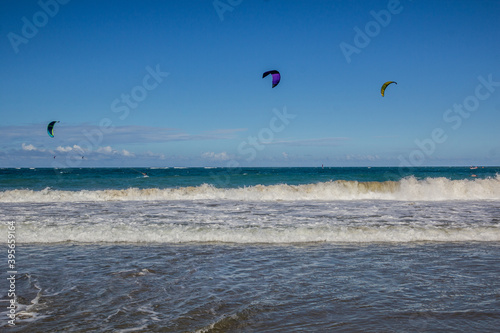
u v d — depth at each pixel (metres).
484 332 4.62
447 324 4.84
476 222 11.88
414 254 8.38
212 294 5.80
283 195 20.69
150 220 12.09
